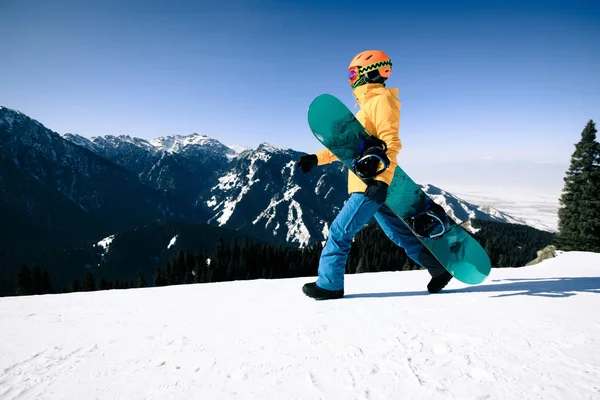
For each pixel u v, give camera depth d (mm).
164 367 1403
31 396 1204
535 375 1190
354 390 1148
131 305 2750
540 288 2764
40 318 2324
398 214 2703
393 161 2508
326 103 2793
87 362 1487
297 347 1562
